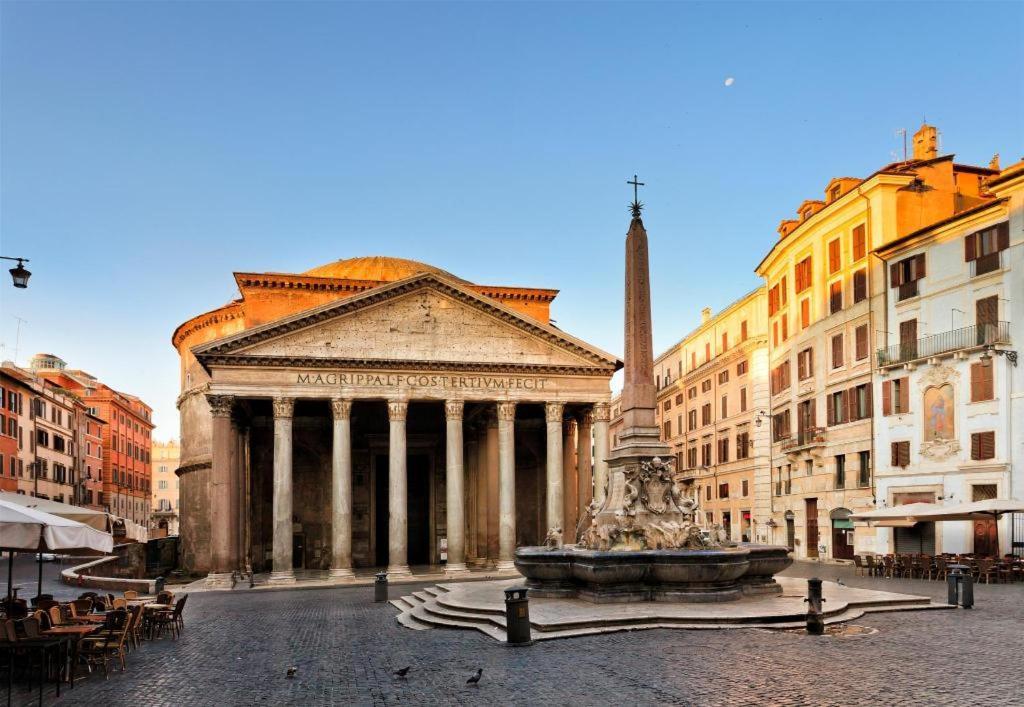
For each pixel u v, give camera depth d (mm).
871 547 43750
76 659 15438
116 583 34562
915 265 41562
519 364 46594
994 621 20406
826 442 48375
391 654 18062
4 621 14047
